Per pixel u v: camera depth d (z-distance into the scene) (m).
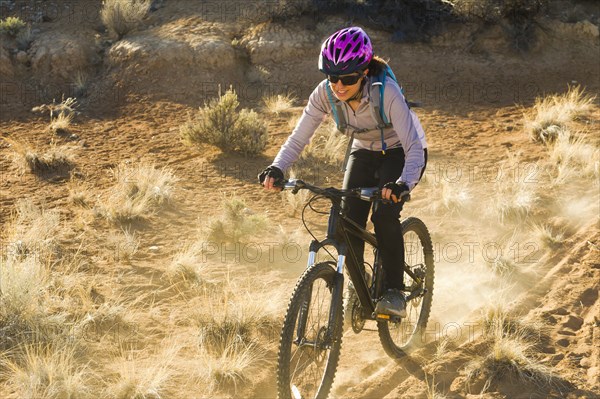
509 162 8.47
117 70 11.73
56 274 5.72
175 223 7.07
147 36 12.34
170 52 11.73
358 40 3.70
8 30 12.52
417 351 4.73
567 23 13.14
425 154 4.22
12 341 4.64
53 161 8.55
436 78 11.88
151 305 5.28
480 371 4.33
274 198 7.74
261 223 6.73
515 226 6.78
